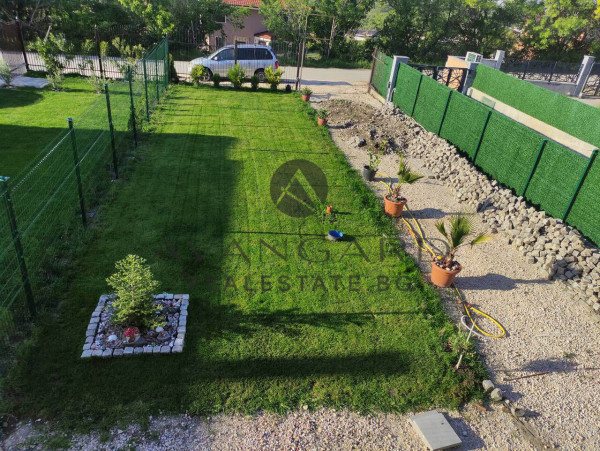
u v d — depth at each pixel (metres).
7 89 16.08
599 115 14.42
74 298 6.20
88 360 5.26
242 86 19.58
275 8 29.42
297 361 5.55
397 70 17.41
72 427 4.53
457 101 12.69
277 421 4.82
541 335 6.37
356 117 15.92
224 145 12.39
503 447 4.78
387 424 4.92
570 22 29.23
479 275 7.62
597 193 8.16
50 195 8.38
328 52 28.70
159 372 5.21
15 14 23.08
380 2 31.03
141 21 26.11
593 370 5.83
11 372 4.98
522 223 8.77
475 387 5.44
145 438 4.50
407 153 12.95
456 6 31.06
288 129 14.23
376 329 6.19
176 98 16.72
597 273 7.21
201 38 28.88
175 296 6.37
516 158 10.18
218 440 4.57
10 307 5.58
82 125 9.77
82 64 18.98
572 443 4.88
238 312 6.27
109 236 7.71
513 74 25.52
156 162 10.88
